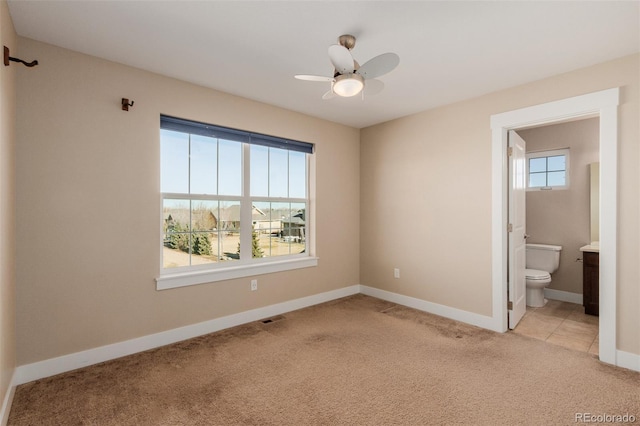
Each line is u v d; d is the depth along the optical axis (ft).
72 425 5.71
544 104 8.99
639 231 7.54
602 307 8.00
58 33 6.92
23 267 7.05
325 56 7.95
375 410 6.15
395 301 13.14
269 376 7.38
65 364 7.56
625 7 5.91
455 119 11.05
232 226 10.91
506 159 10.07
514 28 6.63
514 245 10.30
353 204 14.42
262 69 8.67
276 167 12.16
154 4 5.93
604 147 7.97
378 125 13.75
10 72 6.27
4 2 5.59
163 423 5.78
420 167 12.16
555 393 6.66
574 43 7.19
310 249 13.11
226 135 10.44
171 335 9.23
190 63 8.34
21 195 7.01
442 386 6.95
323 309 12.32
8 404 6.02
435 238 11.70
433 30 6.73
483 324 10.38
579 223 13.00
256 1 5.83
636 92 7.59
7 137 5.97
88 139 7.87
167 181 9.48
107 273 8.16
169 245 9.53
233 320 10.56
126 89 8.41
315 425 5.74
